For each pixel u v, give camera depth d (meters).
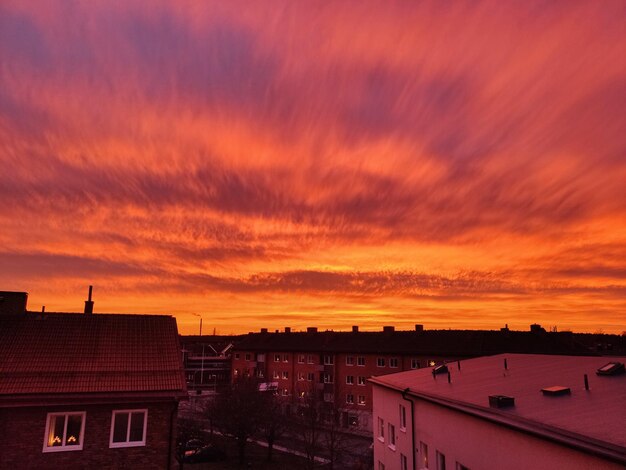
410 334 59.09
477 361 23.36
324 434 51.94
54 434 15.78
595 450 8.28
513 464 11.34
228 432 41.53
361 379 59.41
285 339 73.81
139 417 16.83
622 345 62.47
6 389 15.70
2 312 19.77
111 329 20.22
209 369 96.69
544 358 20.14
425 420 18.00
